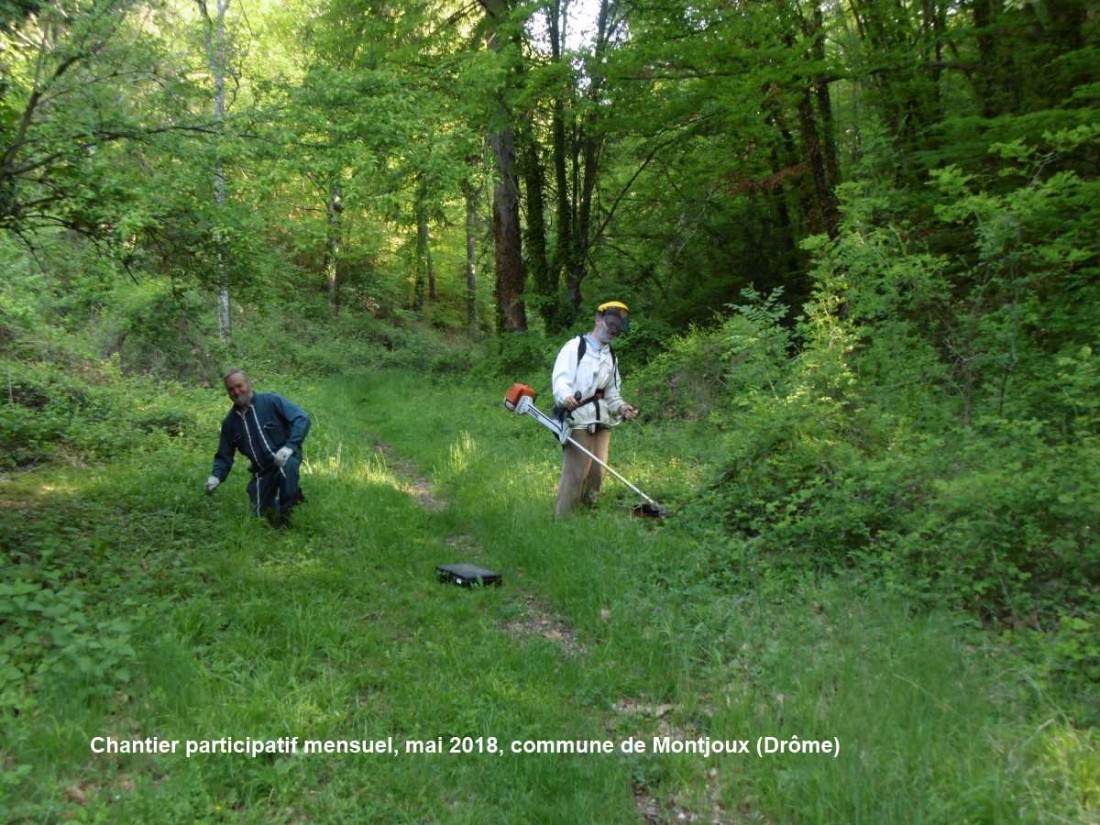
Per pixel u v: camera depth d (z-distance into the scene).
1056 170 8.21
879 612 4.19
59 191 4.98
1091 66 8.11
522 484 7.46
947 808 2.67
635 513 6.45
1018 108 9.36
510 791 2.89
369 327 23.86
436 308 32.66
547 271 17.53
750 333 7.41
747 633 4.12
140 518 5.76
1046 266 7.08
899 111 10.76
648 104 13.23
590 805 2.79
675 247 15.59
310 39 14.46
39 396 9.16
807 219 12.65
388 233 24.97
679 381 10.71
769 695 3.52
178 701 3.24
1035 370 6.08
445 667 3.84
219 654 3.74
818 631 4.09
